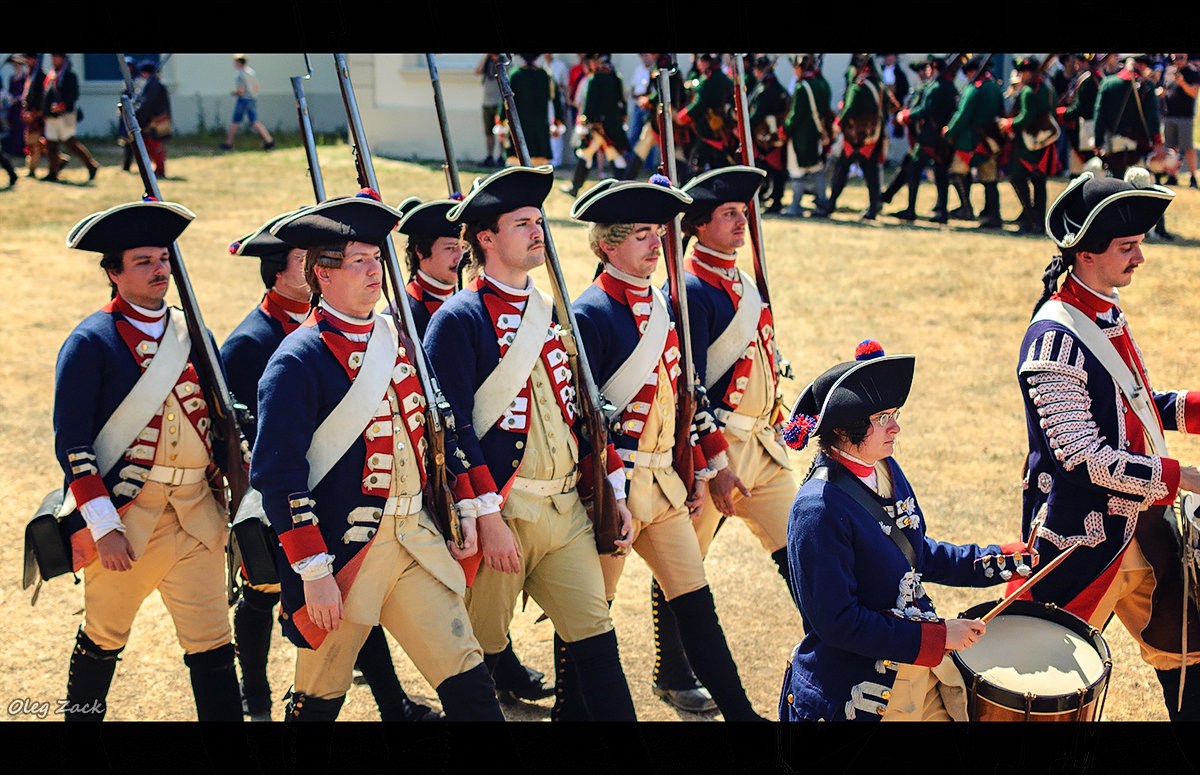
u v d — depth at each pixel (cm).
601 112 1405
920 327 888
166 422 353
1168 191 339
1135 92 1194
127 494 348
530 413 358
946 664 311
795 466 640
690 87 1373
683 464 394
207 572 363
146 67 1598
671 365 388
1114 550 349
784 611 488
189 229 1256
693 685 424
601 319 376
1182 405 371
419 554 331
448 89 1766
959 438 665
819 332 873
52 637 459
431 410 335
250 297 987
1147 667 440
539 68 1412
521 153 392
